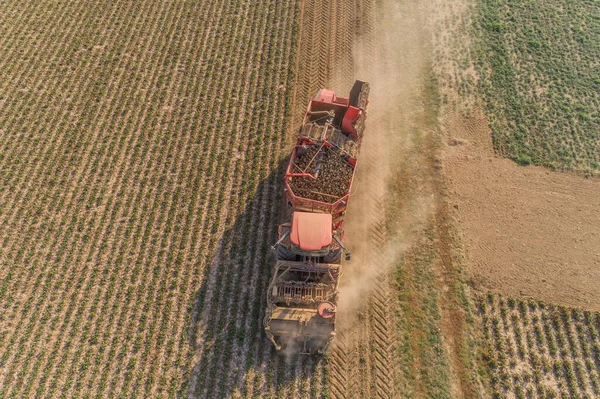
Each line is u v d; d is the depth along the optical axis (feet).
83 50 92.12
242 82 86.94
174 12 98.89
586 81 87.66
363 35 94.79
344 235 69.15
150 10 99.50
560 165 76.95
